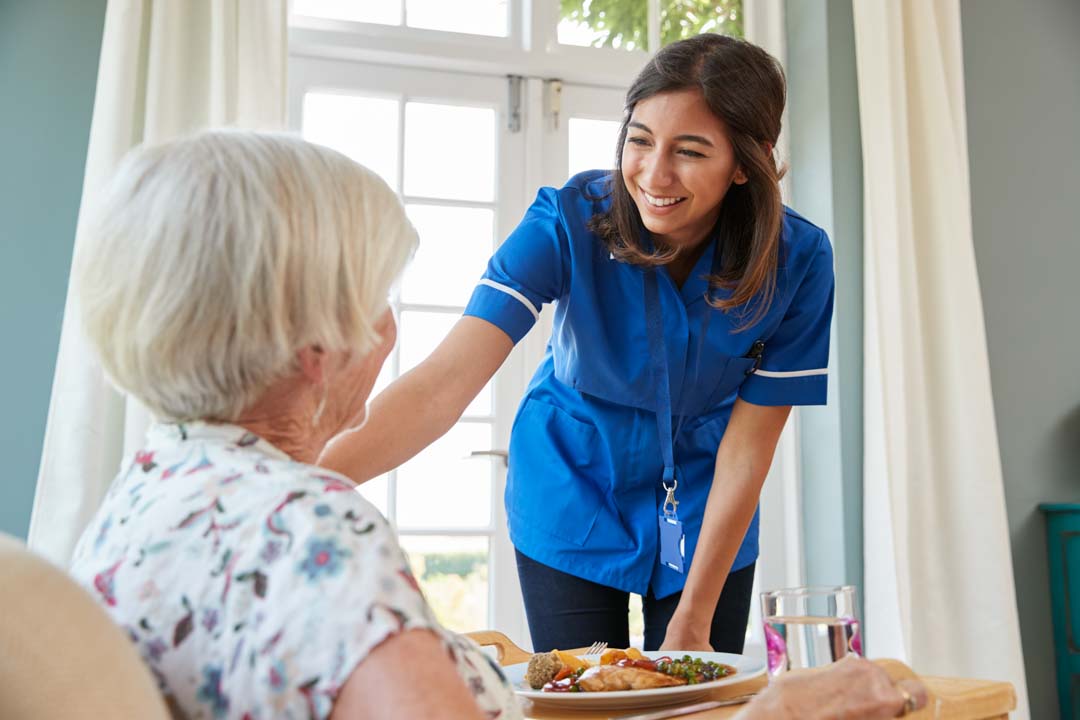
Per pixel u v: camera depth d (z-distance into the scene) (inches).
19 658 18.0
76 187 100.6
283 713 22.2
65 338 92.5
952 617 115.9
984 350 119.4
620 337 66.9
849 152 122.6
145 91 100.3
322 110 116.1
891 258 118.0
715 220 65.4
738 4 130.3
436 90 119.1
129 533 25.2
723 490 65.4
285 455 28.3
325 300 27.8
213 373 27.2
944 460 118.2
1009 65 134.9
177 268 26.6
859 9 121.6
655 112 58.9
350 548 23.4
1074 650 122.4
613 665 43.0
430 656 22.4
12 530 96.1
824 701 27.5
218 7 100.4
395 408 56.4
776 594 33.1
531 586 70.5
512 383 117.6
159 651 23.6
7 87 100.1
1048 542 126.0
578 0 124.5
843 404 118.6
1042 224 133.1
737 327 65.6
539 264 64.6
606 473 69.6
